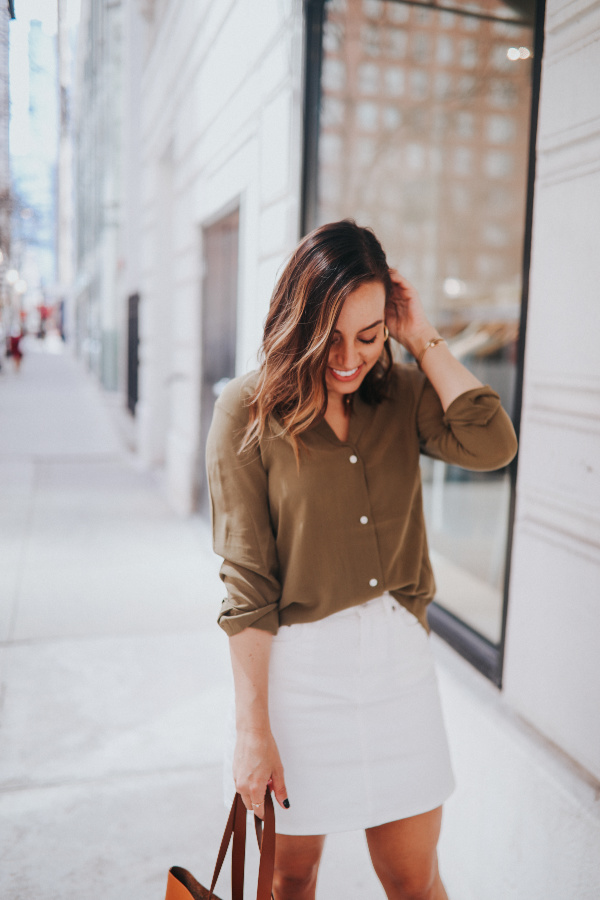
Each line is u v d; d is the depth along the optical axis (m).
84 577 4.80
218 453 1.35
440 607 3.02
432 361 1.44
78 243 28.41
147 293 9.08
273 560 1.36
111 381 18.27
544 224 1.91
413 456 1.44
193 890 1.27
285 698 1.35
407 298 1.46
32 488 7.49
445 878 2.18
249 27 4.32
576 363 1.79
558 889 1.75
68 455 9.52
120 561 5.18
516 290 7.55
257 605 1.31
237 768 1.25
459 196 7.17
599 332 1.70
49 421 12.59
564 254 1.83
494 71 5.01
